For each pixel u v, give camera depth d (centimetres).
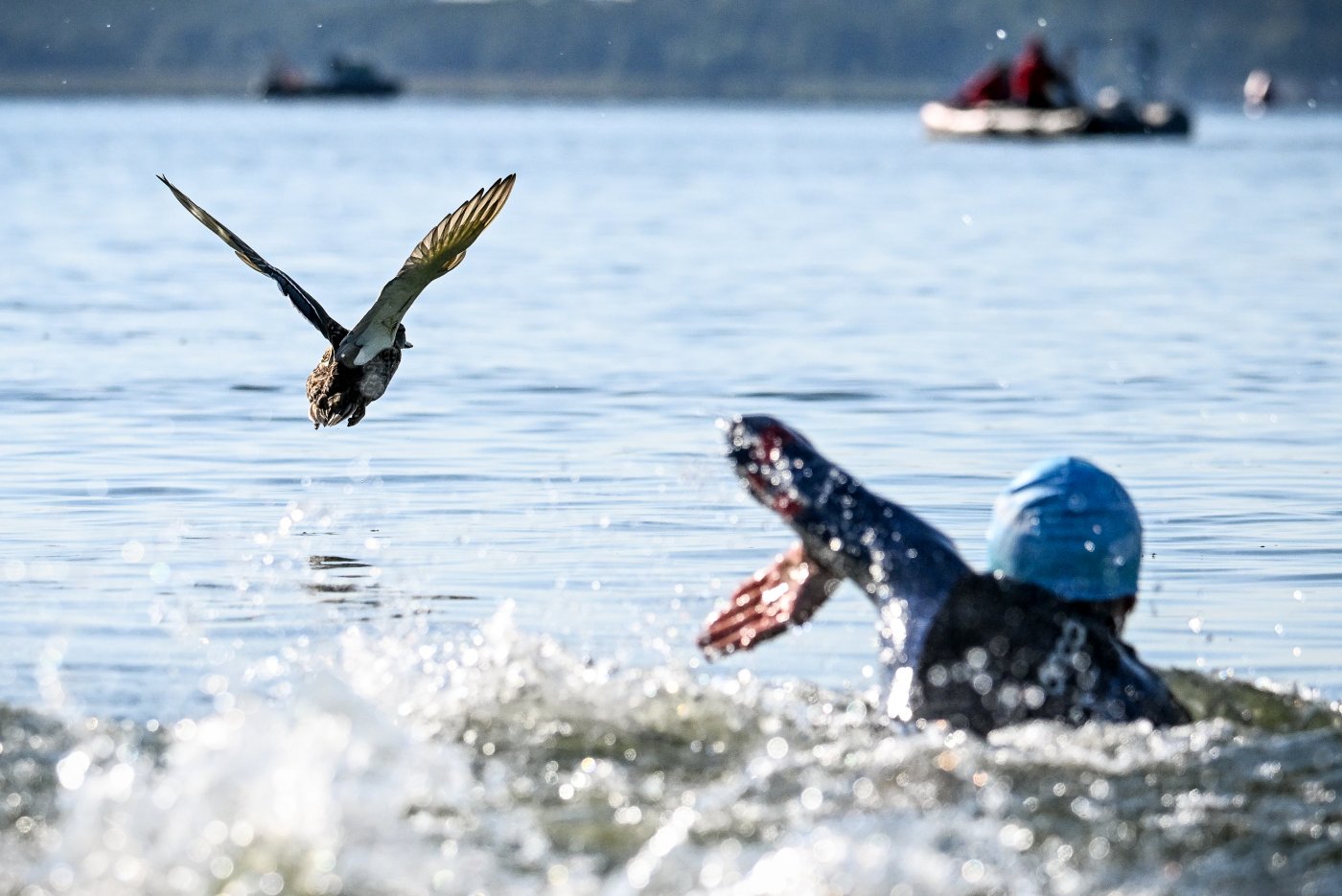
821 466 1639
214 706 1764
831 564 1642
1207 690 1798
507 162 15375
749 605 1730
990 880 1302
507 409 3559
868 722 1650
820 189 11875
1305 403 3697
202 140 19138
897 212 9731
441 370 4069
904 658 1606
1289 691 1816
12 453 3102
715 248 7488
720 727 1639
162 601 2183
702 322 5012
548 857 1341
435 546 2475
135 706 1762
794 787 1480
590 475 2936
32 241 7388
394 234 8144
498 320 5019
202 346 4466
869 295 5762
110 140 18662
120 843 1320
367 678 1827
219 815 1342
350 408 2062
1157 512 2719
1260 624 2155
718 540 2506
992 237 8175
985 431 3350
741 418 1661
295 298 2095
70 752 1576
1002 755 1524
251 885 1272
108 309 5219
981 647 1582
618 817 1420
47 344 4444
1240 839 1371
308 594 2217
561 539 2509
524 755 1566
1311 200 10675
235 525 2598
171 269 6400
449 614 2128
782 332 4809
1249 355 4416
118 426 3353
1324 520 2659
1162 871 1322
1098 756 1522
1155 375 4078
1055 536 1622
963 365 4203
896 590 1611
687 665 1936
